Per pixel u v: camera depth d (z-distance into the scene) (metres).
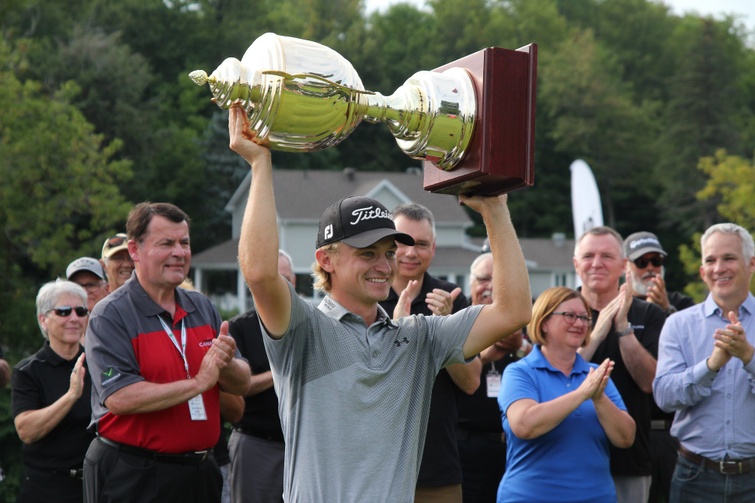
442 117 3.16
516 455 5.50
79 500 5.62
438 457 5.42
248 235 3.25
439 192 3.55
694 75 63.50
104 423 4.73
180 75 62.38
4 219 29.52
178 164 54.22
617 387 6.23
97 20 62.25
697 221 59.91
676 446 6.93
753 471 5.74
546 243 57.16
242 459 6.07
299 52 3.04
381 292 3.59
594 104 66.56
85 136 31.75
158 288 4.92
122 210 31.78
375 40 69.75
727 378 5.79
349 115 3.10
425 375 3.63
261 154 3.24
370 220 3.57
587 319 5.64
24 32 55.19
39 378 5.75
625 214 66.62
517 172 3.18
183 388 4.56
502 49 3.17
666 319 6.43
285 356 3.47
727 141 62.31
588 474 5.38
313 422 3.43
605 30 85.19
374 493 3.36
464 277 49.56
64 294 5.82
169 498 4.69
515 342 6.25
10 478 9.35
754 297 6.06
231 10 68.94
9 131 29.72
